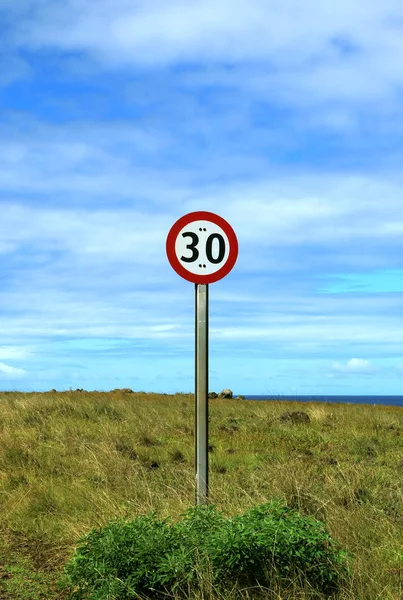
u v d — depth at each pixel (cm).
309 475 845
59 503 781
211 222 720
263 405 1919
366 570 496
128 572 485
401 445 1213
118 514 687
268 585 467
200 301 715
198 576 457
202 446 702
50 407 1576
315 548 477
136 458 1048
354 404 2198
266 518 493
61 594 536
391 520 661
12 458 1021
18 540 681
